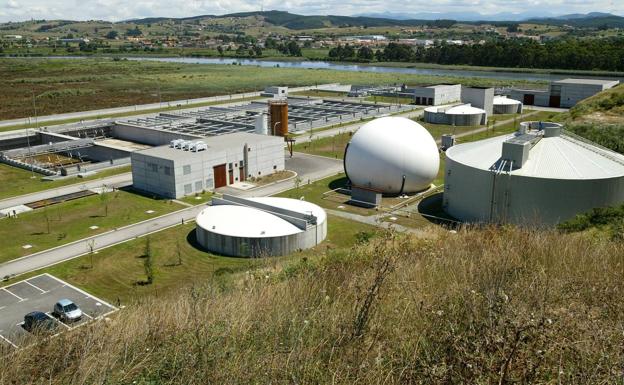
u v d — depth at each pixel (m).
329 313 9.37
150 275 35.47
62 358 8.90
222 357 7.96
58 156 79.69
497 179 42.84
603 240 18.08
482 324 7.80
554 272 11.44
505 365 6.35
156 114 100.75
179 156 55.94
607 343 7.50
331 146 79.31
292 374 7.20
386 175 54.03
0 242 43.19
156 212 50.91
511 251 13.29
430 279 11.34
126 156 73.31
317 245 42.22
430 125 97.62
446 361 7.20
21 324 29.42
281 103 83.81
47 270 37.75
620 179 41.09
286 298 10.91
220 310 10.30
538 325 7.00
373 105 114.19
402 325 8.54
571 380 6.67
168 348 8.60
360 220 48.38
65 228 46.44
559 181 40.56
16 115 107.19
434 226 45.84
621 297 9.42
